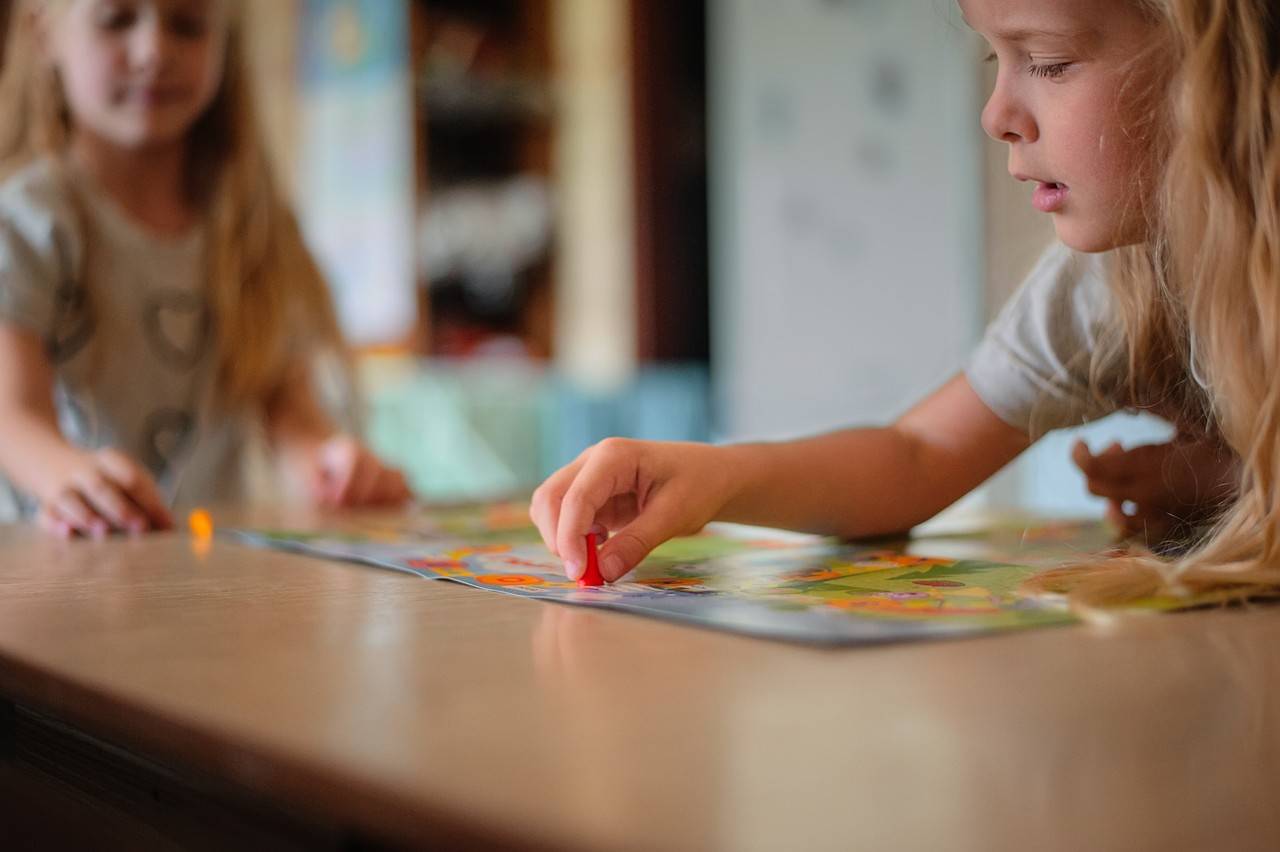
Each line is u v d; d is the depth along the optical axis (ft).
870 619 1.49
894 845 0.75
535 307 8.99
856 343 8.50
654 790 0.85
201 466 4.79
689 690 1.15
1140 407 2.38
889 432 2.52
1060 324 2.47
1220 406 1.95
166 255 4.69
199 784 1.09
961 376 2.62
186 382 4.73
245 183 4.97
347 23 7.98
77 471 3.23
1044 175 2.04
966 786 0.86
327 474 3.75
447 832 0.80
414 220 8.18
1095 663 1.26
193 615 1.63
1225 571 1.65
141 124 4.36
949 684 1.17
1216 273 1.91
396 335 8.14
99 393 4.50
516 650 1.35
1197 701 1.11
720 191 9.11
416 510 3.50
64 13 4.40
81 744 1.27
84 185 4.49
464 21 8.50
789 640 1.38
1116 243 2.06
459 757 0.93
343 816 0.88
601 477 2.00
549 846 0.75
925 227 8.04
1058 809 0.81
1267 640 1.37
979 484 2.56
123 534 2.91
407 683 1.19
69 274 4.34
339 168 7.97
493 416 8.58
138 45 4.29
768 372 8.93
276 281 5.00
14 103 4.63
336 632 1.47
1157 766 0.91
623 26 8.91
